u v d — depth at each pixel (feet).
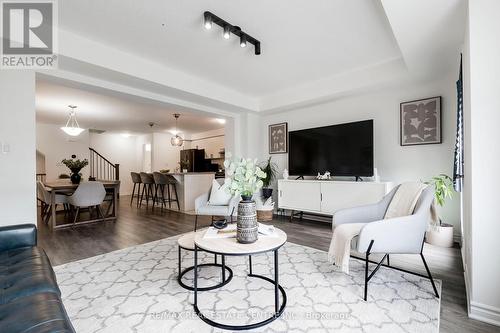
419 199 7.02
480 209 5.23
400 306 5.75
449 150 10.57
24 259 5.37
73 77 9.83
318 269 7.85
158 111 18.86
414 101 11.41
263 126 17.71
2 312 3.56
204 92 13.01
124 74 9.96
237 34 8.26
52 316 3.45
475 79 5.24
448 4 5.93
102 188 15.14
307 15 7.47
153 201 20.16
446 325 5.08
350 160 12.69
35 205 8.46
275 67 11.34
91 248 10.19
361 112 13.07
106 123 24.02
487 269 5.16
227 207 11.88
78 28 8.19
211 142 28.94
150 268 8.07
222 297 6.23
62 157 24.95
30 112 8.43
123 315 5.51
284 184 14.89
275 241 6.01
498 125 5.04
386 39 8.88
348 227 7.23
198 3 6.89
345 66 11.30
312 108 15.11
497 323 5.02
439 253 9.05
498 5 5.04
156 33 8.46
